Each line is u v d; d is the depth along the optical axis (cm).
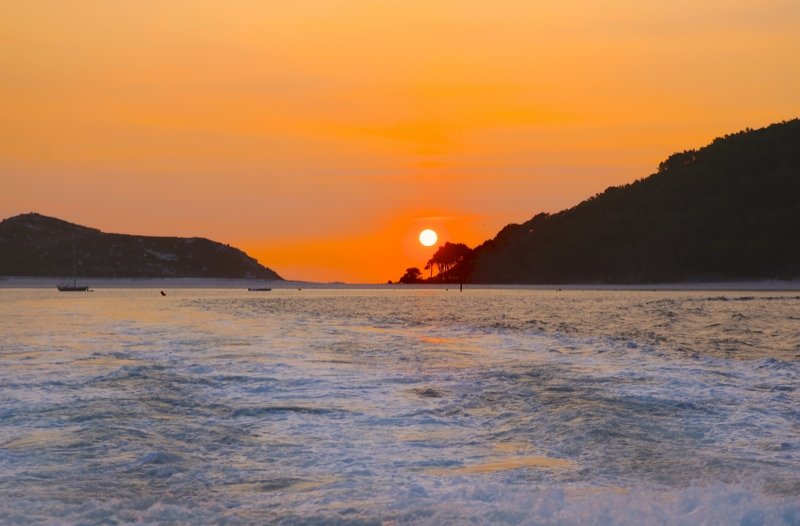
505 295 12100
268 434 1466
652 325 4694
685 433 1447
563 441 1397
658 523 912
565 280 17775
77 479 1169
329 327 4428
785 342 3547
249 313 6278
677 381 2067
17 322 4953
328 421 1582
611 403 1731
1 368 2394
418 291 16312
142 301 9631
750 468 1209
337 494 1082
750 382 2066
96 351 2934
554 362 2539
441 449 1352
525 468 1224
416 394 1898
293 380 2128
